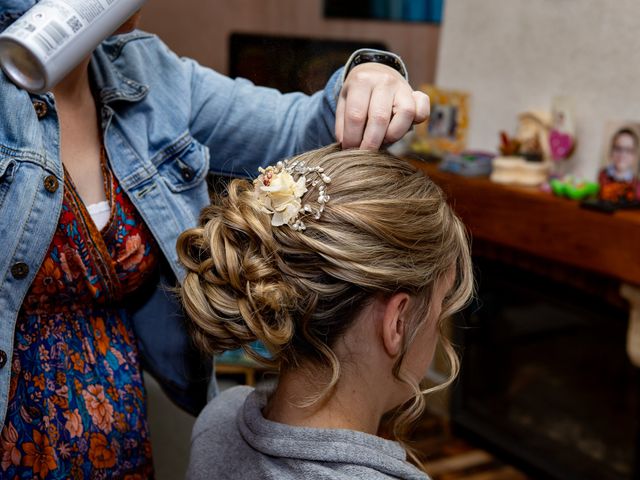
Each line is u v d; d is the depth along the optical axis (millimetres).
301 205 745
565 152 2363
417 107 848
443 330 836
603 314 2256
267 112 1082
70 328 953
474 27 2752
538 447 2547
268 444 768
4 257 854
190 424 1357
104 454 967
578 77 2393
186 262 813
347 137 840
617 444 2389
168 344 1102
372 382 795
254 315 745
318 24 3529
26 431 895
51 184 875
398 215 742
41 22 726
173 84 1059
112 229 967
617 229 2055
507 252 2498
